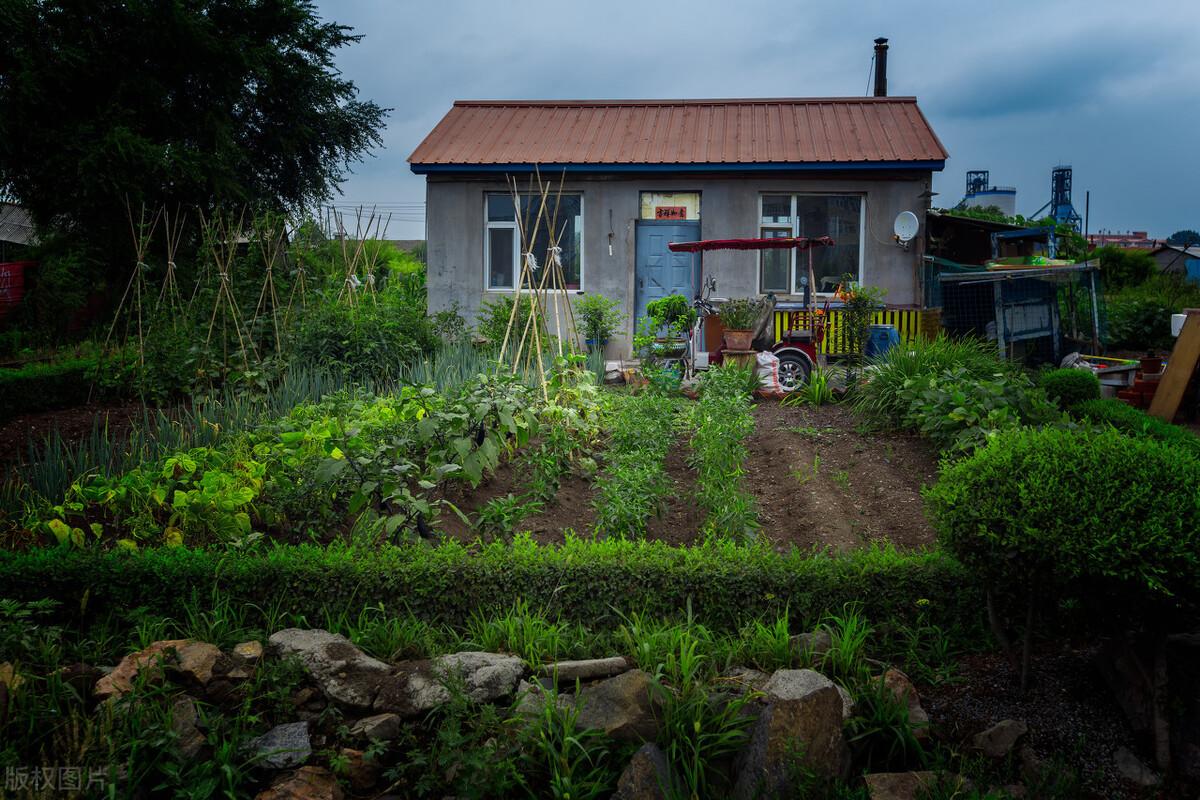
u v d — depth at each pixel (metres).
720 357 11.45
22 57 15.49
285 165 20.48
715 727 3.41
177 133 17.86
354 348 9.80
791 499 6.83
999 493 3.58
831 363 11.49
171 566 4.27
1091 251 24.12
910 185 14.31
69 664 3.76
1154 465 3.43
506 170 14.66
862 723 3.47
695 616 4.28
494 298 15.09
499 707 3.57
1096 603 3.55
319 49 20.05
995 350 10.76
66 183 16.23
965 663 4.04
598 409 8.56
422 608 4.31
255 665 3.71
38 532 5.01
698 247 11.74
